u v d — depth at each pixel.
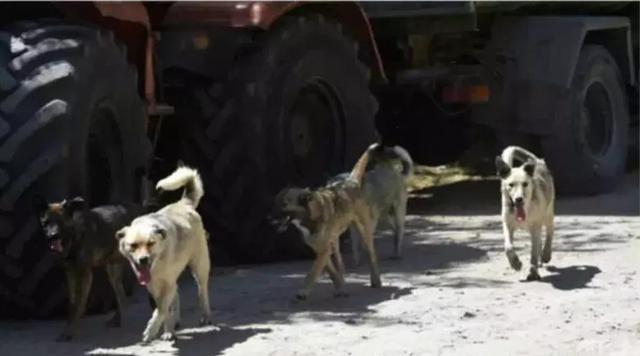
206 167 15.02
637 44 23.08
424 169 23.64
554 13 21.53
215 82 15.13
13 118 11.50
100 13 13.21
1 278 11.68
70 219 11.06
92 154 12.50
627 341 10.80
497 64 20.67
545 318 11.71
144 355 10.45
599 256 15.08
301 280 13.95
